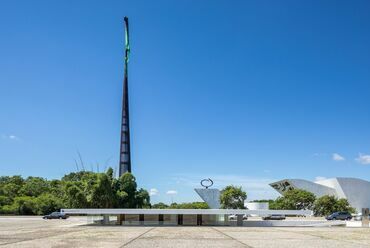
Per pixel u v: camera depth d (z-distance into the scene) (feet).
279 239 104.27
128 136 451.94
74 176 458.50
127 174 317.01
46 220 231.50
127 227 162.71
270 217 270.67
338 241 99.14
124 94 463.42
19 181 467.93
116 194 302.66
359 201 432.66
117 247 79.77
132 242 91.45
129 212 178.91
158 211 178.40
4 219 247.50
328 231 142.31
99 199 291.17
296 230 148.15
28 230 134.82
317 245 88.38
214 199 325.21
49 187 437.99
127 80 471.21
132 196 312.09
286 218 297.12
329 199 362.53
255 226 185.78
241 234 122.72
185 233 124.98
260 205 346.13
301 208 369.50
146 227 164.45
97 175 296.51
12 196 392.47
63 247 78.48
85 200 291.79
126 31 485.56
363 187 435.94
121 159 442.91
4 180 486.79
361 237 112.88
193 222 194.59
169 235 115.34
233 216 242.99
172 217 194.90
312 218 297.12
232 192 322.96
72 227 157.38
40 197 347.77
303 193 370.32
